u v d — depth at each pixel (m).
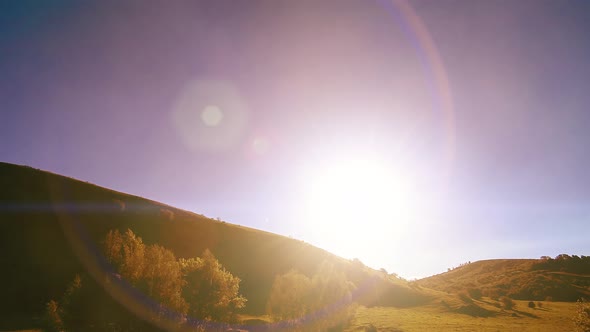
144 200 67.81
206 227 70.19
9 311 30.30
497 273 138.50
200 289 25.83
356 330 37.56
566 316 55.09
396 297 73.94
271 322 32.38
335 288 38.06
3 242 40.84
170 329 21.39
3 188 50.41
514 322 49.19
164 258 24.25
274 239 78.81
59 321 19.67
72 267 39.47
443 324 45.31
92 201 57.59
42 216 47.97
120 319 20.41
